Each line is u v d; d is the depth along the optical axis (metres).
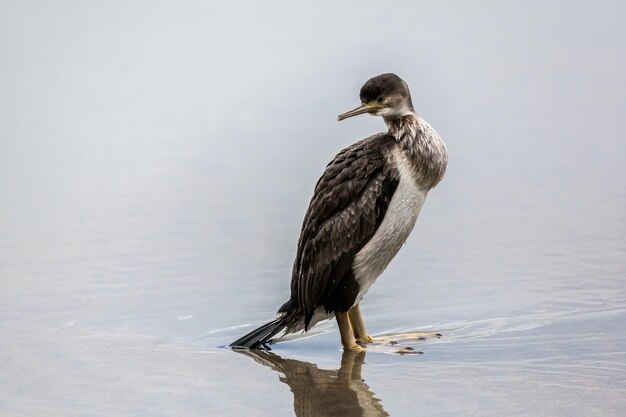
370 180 11.65
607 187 17.91
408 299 12.98
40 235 16.11
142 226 16.48
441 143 11.92
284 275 13.98
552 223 15.95
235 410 9.54
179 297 13.12
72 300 13.03
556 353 10.78
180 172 20.02
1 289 13.46
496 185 18.31
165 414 9.46
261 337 11.62
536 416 9.11
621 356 10.59
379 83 11.88
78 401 9.82
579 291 12.88
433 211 16.94
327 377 10.42
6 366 10.80
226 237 15.80
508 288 13.14
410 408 9.45
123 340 11.64
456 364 10.63
